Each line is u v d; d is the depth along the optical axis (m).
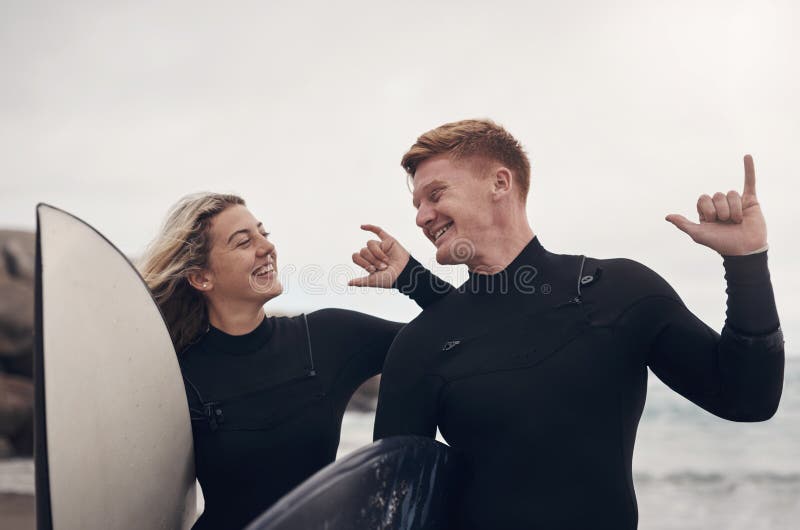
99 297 1.60
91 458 1.47
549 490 1.38
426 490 1.40
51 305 1.46
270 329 1.95
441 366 1.50
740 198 1.35
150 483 1.65
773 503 6.81
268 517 1.18
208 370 1.88
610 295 1.45
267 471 1.80
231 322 1.92
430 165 1.58
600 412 1.40
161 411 1.69
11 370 12.80
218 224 1.89
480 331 1.50
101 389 1.53
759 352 1.31
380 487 1.33
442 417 1.51
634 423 1.45
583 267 1.52
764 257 1.33
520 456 1.40
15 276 14.30
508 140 1.59
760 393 1.33
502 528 1.38
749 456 8.35
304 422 1.84
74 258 1.56
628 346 1.42
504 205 1.55
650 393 10.32
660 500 7.06
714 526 6.20
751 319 1.31
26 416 11.03
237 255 1.88
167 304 1.92
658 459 8.41
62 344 1.46
